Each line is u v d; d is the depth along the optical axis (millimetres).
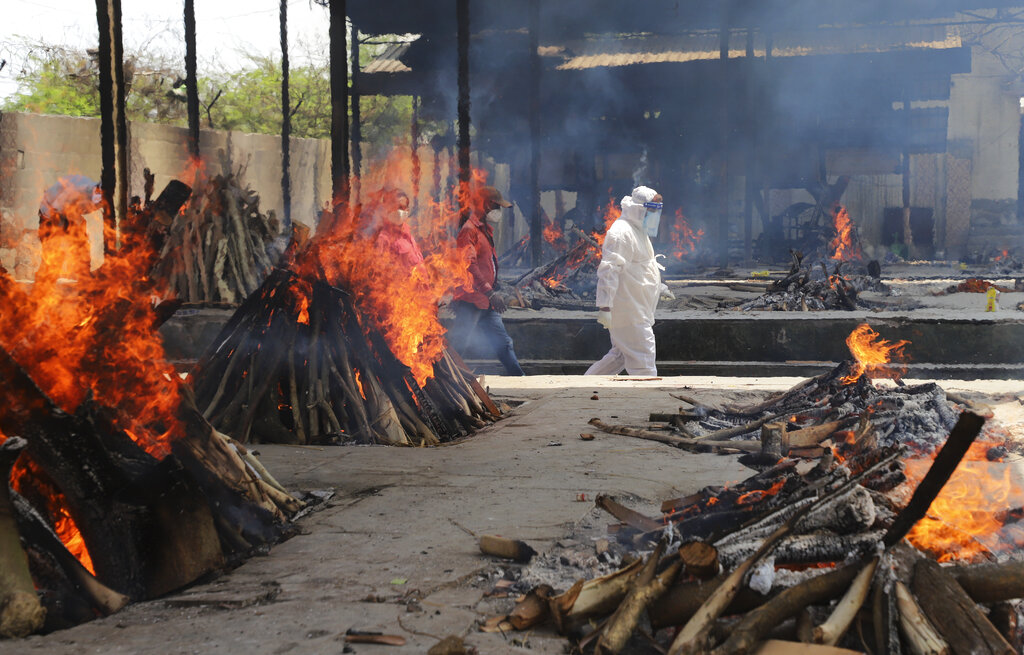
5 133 19875
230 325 6680
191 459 3855
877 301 16672
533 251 19297
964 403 6277
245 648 2777
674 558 2834
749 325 12523
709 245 33875
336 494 4867
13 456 3002
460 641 2654
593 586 2879
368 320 6828
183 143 24453
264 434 6398
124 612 3162
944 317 12055
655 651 2729
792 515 2998
